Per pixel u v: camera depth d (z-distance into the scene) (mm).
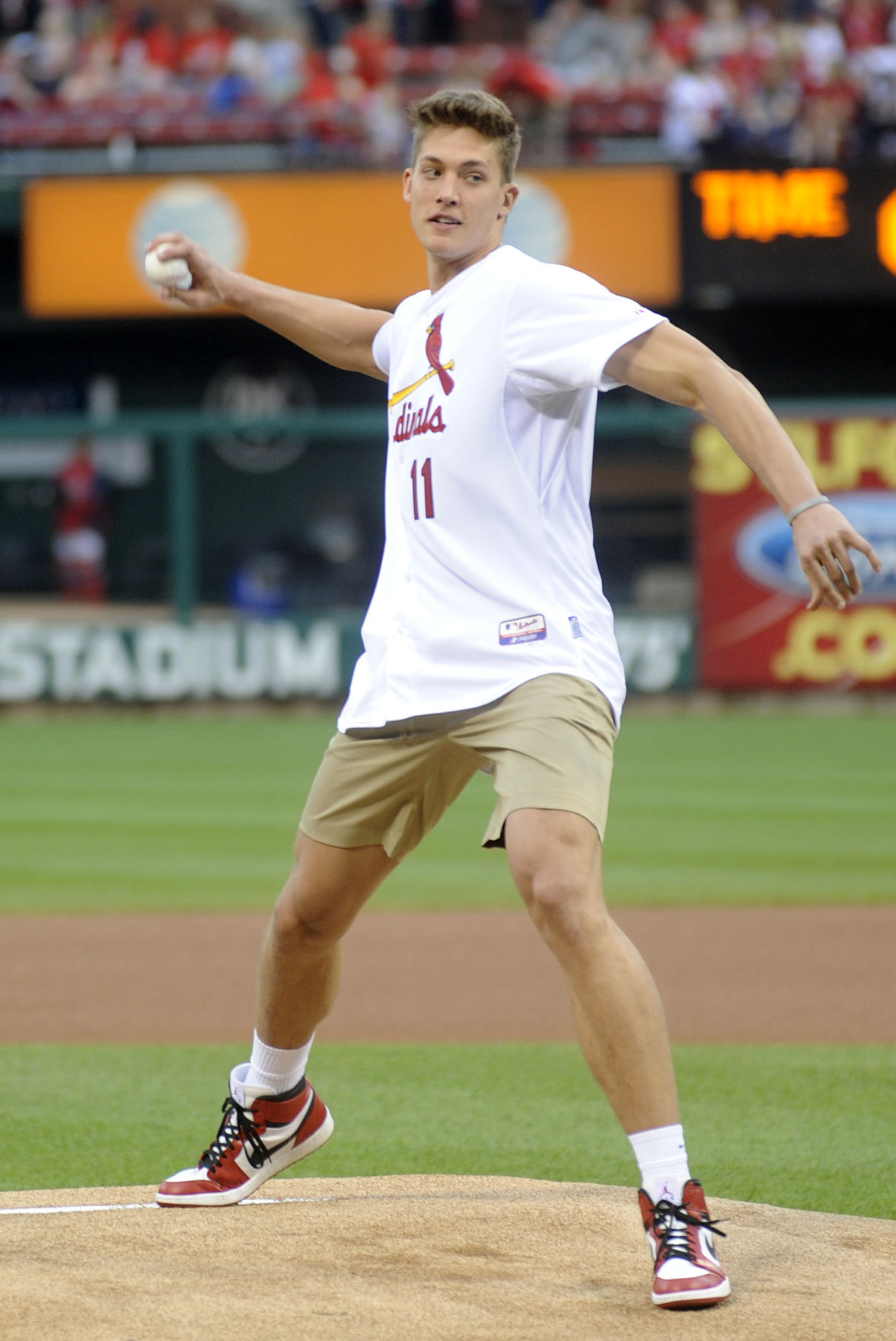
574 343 11078
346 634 63000
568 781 11000
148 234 70062
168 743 53062
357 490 82125
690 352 10867
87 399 83312
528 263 11586
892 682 61781
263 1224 12406
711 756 49062
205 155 72312
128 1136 15875
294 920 12320
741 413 10703
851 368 78125
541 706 11203
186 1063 18859
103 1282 11047
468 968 23750
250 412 82875
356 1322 10336
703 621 62031
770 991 22328
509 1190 13391
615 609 63094
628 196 67375
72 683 63281
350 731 12047
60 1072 18438
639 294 67688
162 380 82875
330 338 13555
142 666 63094
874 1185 14359
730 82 74062
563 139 70625
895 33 76812
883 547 60844
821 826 36719
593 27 77375
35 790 42469
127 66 75875
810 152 68750
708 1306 10562
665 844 34500
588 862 10914
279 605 69750
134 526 82000
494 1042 19781
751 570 61594
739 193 66875
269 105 72375
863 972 23391
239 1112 12875
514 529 11461
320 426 62312
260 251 69625
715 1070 18484
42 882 30453
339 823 12125
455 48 80500
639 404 74812
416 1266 11438
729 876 30938
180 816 38375
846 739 53125
